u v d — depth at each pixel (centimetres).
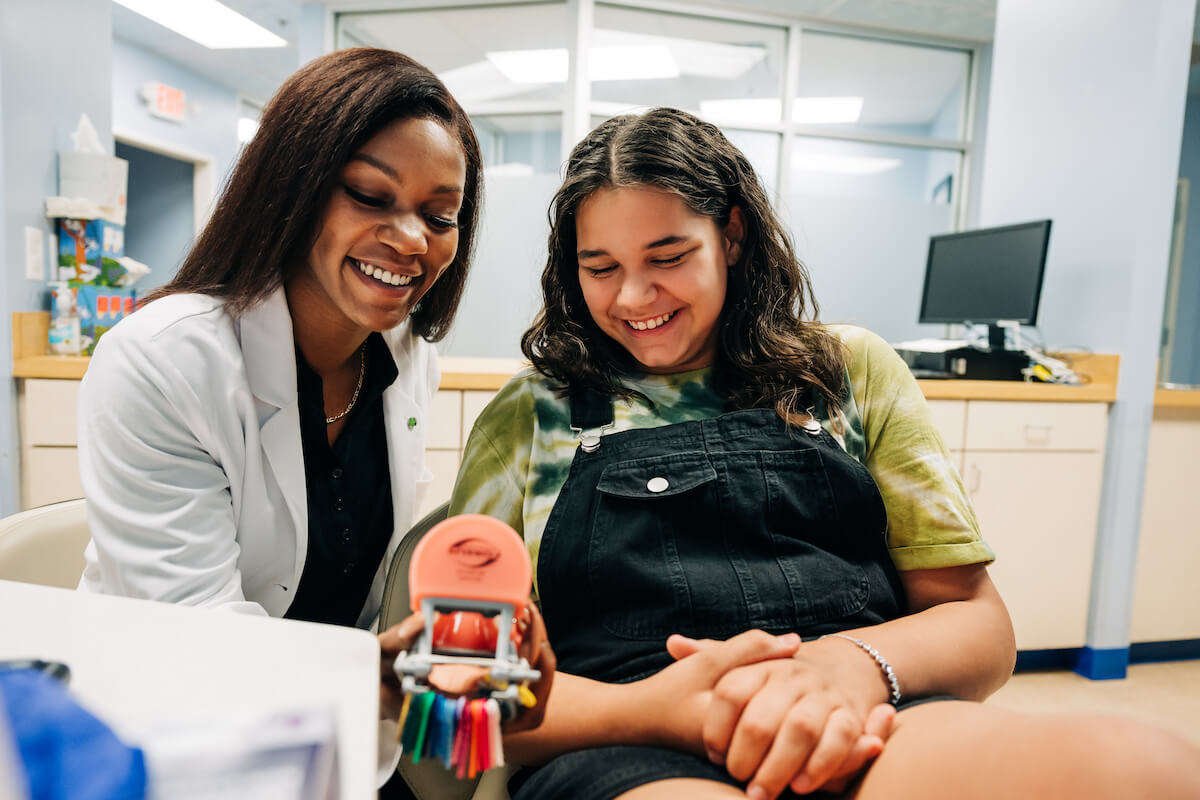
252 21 446
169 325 72
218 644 44
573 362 78
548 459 76
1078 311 230
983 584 73
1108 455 216
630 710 56
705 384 80
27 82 190
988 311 233
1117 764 35
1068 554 217
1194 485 223
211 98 583
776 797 48
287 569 84
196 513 72
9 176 183
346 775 31
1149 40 208
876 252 427
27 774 23
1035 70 250
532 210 361
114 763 25
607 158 71
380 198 70
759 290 80
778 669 53
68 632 45
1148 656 232
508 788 67
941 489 73
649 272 72
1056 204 240
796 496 70
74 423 184
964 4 402
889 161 489
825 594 67
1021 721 44
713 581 66
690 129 77
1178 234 491
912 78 487
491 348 371
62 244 204
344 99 68
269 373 78
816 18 427
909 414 77
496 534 39
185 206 604
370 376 91
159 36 476
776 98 450
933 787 44
